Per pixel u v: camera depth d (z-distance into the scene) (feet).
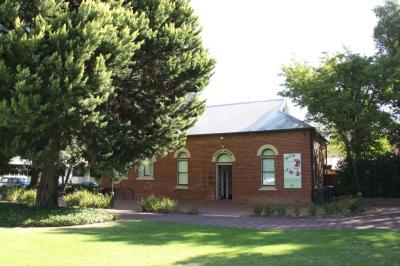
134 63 53.88
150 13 58.29
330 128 92.32
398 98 83.51
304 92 87.30
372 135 89.45
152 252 31.53
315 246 34.12
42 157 50.42
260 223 53.11
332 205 64.28
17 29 44.45
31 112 43.47
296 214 61.00
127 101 60.85
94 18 46.47
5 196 80.69
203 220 56.49
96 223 51.31
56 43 44.62
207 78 64.69
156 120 59.88
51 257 29.09
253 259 28.84
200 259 28.89
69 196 75.05
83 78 46.34
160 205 67.67
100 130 51.29
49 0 45.98
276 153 89.15
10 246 33.04
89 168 58.65
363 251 31.63
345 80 84.12
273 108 98.37
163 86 61.00
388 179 94.07
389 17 96.48
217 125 98.58
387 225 49.96
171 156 102.58
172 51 59.26
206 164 97.60
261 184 90.12
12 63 45.24
